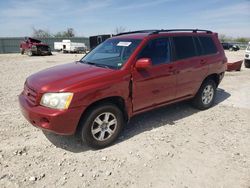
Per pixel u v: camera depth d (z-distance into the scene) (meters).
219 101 7.13
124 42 4.93
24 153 4.05
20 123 5.23
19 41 47.47
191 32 5.79
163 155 4.04
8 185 3.27
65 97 3.72
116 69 4.34
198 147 4.32
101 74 4.11
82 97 3.80
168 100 5.23
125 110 4.48
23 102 4.20
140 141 4.51
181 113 5.97
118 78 4.20
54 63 19.59
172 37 5.26
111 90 4.11
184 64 5.32
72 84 3.81
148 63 4.27
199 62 5.70
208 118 5.69
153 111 6.07
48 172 3.56
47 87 3.84
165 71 4.92
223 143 4.48
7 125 5.12
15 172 3.54
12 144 4.33
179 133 4.86
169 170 3.63
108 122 4.26
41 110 3.78
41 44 31.47
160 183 3.35
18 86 9.05
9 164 3.73
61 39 52.75
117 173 3.56
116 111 4.29
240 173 3.56
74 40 54.22
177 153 4.11
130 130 4.96
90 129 4.04
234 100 7.26
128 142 4.47
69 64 5.12
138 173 3.56
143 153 4.10
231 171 3.61
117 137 4.46
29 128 5.00
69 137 4.62
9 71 13.95
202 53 5.89
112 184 3.33
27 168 3.65
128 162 3.84
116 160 3.89
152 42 4.84
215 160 3.90
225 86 9.20
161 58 4.93
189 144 4.42
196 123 5.38
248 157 4.00
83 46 40.56
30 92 4.10
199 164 3.79
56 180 3.40
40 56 30.41
